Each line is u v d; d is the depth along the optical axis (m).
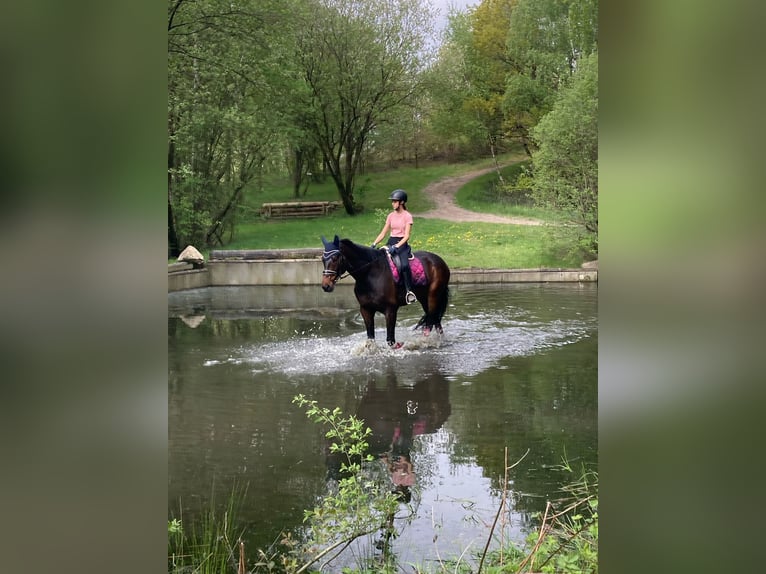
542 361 9.44
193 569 3.66
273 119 23.58
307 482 5.20
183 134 20.33
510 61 33.75
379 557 3.79
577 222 19.22
